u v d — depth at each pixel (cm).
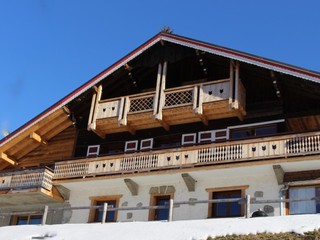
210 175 2100
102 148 2491
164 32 2364
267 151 1992
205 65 2405
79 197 2350
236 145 2056
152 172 2158
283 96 2206
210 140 2262
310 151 1922
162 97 2308
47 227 1977
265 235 1503
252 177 2055
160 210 2166
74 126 2600
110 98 2612
